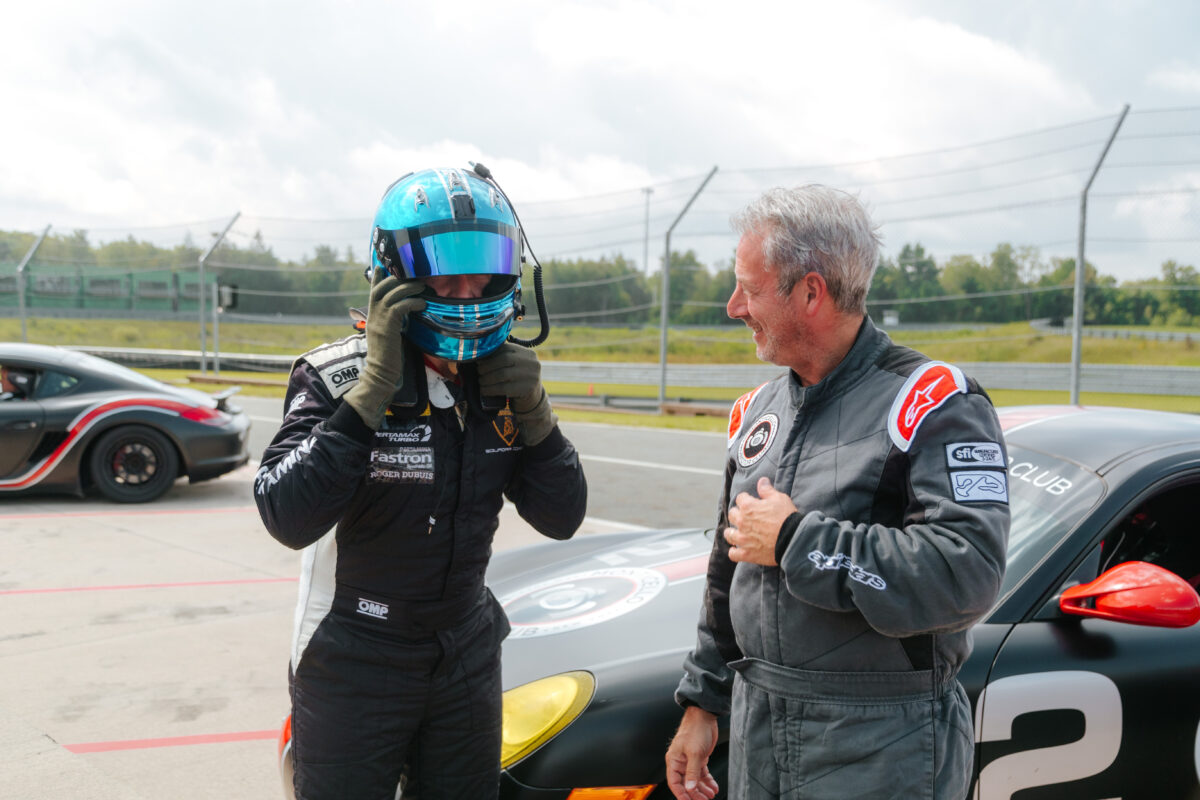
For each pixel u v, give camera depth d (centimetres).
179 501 638
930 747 123
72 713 290
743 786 136
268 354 2038
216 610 396
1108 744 177
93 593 418
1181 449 205
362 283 1956
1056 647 178
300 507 128
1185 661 183
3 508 600
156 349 2117
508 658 201
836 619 125
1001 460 122
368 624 139
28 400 605
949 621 115
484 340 137
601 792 165
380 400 129
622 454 916
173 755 264
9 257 2067
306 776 140
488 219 133
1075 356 986
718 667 152
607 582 242
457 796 148
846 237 128
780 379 152
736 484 146
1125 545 217
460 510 142
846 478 126
